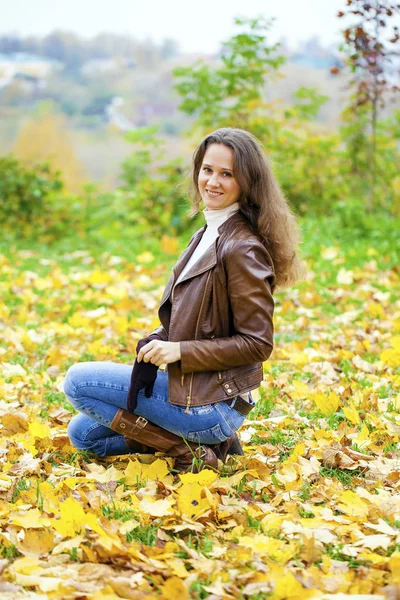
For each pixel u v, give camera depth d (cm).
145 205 1076
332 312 609
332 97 1742
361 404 395
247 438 360
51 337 550
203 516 275
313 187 1092
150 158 1151
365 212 1014
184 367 299
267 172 310
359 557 246
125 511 279
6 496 293
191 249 321
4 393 427
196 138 1111
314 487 305
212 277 303
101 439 343
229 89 1022
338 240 883
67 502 258
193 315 305
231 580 233
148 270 777
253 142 309
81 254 906
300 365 471
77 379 319
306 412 396
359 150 1093
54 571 236
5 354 505
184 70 1039
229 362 299
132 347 524
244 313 297
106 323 577
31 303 659
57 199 1112
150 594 224
